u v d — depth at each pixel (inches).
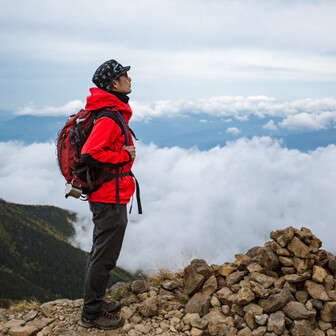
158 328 118.6
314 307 113.8
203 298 130.7
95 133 95.8
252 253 153.6
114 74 103.5
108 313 118.7
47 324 121.3
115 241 108.4
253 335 107.7
